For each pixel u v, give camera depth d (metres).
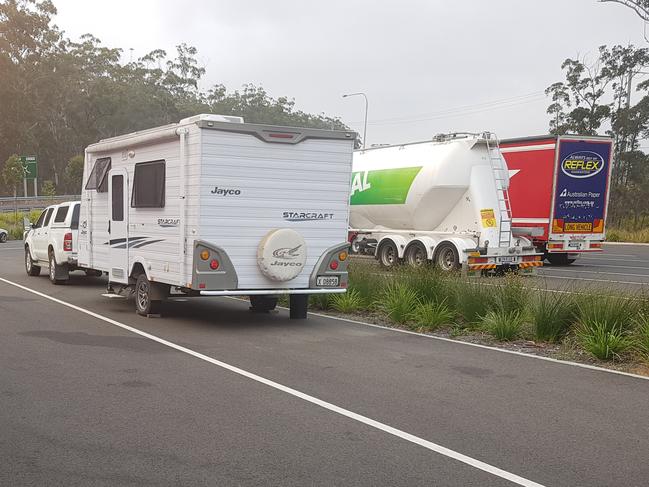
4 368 7.29
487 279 11.12
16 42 69.94
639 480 4.45
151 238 10.56
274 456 4.79
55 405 5.95
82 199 13.02
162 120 82.19
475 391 6.65
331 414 5.80
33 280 16.44
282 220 10.09
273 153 9.91
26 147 71.31
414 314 10.55
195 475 4.43
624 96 46.69
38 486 4.23
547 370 7.61
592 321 8.73
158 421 5.54
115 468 4.54
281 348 8.62
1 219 43.31
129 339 9.02
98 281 16.28
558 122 48.59
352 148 10.59
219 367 7.47
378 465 4.64
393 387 6.75
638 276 18.19
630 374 7.45
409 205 18.52
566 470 4.60
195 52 85.50
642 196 45.38
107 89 77.00
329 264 10.52
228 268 9.65
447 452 4.91
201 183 9.40
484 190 17.41
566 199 20.70
